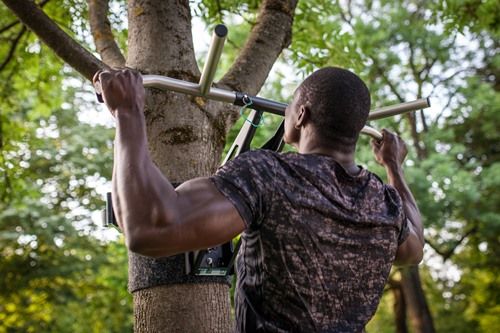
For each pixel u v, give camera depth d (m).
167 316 2.44
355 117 1.83
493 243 14.40
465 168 12.99
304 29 5.45
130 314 15.67
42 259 14.76
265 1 3.46
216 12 4.93
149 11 2.93
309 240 1.72
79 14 4.92
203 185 1.65
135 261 2.50
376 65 12.02
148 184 1.59
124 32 5.02
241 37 8.78
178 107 2.75
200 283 2.48
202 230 1.60
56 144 14.59
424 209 10.73
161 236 1.56
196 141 2.74
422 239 2.10
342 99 1.82
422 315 13.16
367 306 1.82
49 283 15.10
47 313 15.41
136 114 1.71
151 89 2.77
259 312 1.76
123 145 1.66
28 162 13.89
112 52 3.27
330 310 1.76
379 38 11.63
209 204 1.62
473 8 5.76
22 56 5.40
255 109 2.11
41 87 6.32
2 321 15.16
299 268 1.72
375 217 1.83
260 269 1.75
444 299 16.53
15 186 6.46
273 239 1.71
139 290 2.50
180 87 1.97
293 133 1.89
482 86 12.62
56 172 14.61
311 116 1.84
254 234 1.75
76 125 14.88
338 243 1.76
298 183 1.73
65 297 15.19
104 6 3.46
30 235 13.77
